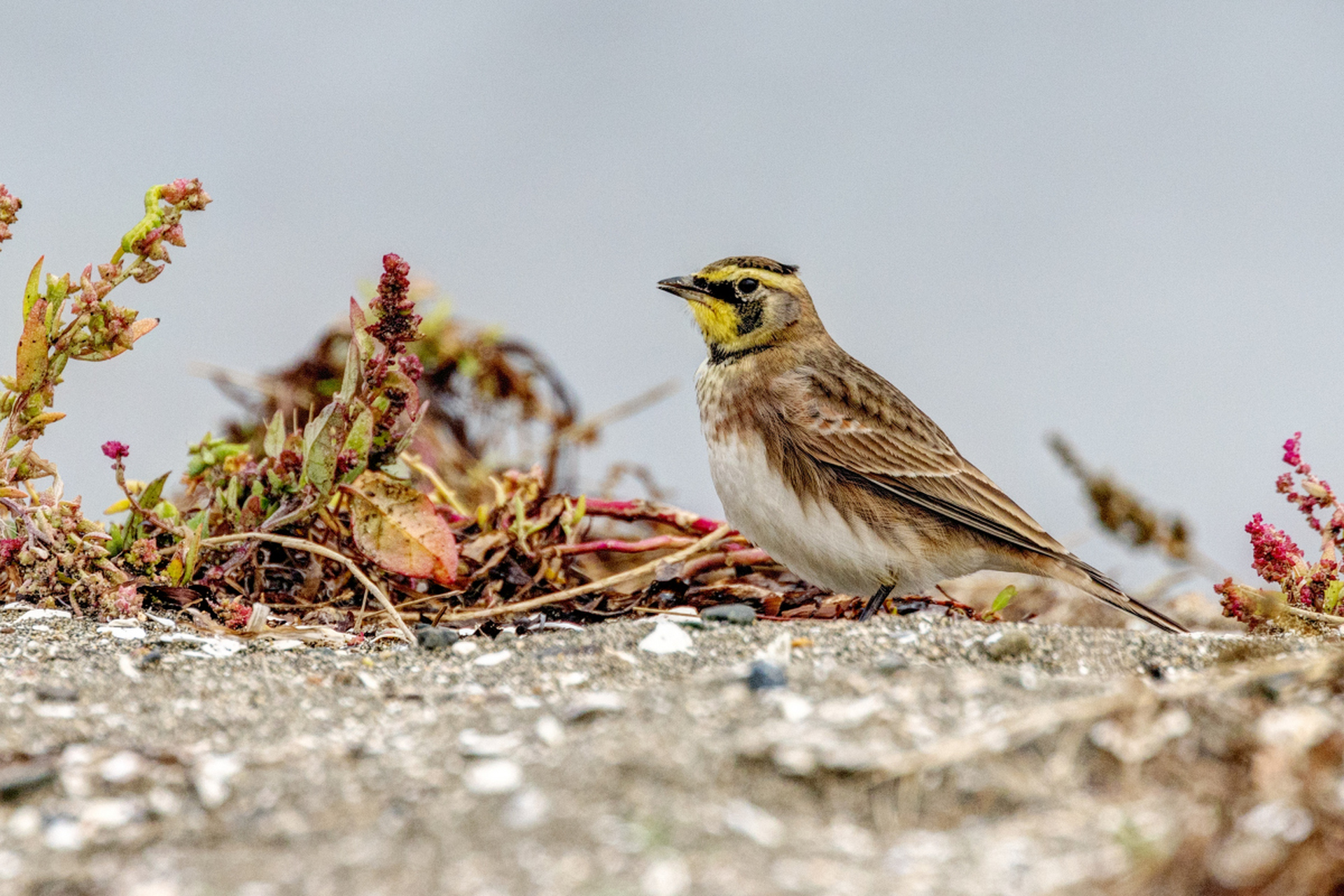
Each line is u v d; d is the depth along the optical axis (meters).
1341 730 7.65
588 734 8.02
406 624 12.17
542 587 13.49
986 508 13.30
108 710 8.93
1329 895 6.39
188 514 13.31
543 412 18.50
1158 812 6.99
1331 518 12.30
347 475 11.98
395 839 6.87
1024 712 7.85
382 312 11.95
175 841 7.02
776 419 13.45
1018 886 6.36
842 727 7.83
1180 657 10.23
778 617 13.59
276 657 10.57
